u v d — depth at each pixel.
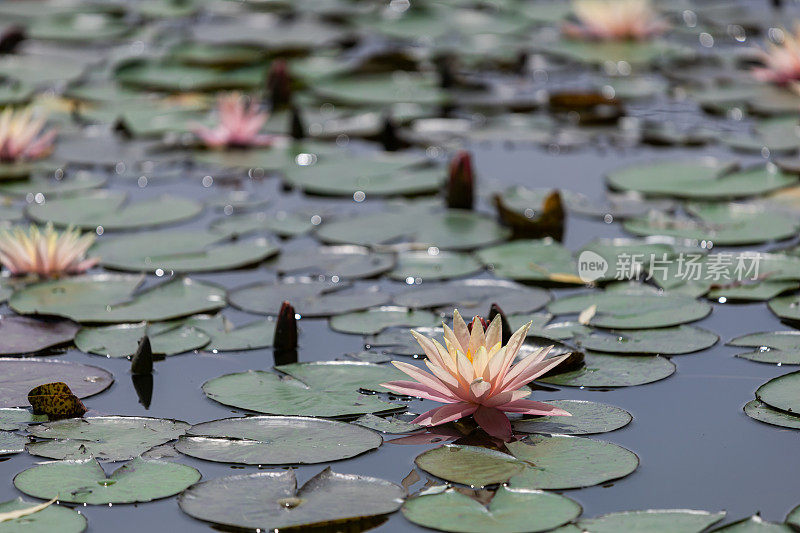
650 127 7.21
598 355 4.00
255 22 10.26
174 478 3.13
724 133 6.97
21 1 11.25
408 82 8.46
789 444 3.34
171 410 3.61
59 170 6.48
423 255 5.09
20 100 7.79
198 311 4.46
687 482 3.12
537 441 3.37
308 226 5.52
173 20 10.50
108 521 2.91
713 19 9.88
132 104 7.88
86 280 4.82
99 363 4.01
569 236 5.34
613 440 3.37
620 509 2.96
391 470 3.18
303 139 7.09
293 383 3.79
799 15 9.91
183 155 6.77
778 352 3.96
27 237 5.30
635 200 5.81
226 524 2.87
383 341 4.14
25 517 2.92
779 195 5.75
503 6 10.86
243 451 3.29
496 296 4.56
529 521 2.87
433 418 3.42
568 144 6.91
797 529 2.80
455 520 2.88
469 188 5.70
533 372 3.49
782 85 7.95
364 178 6.29
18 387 3.77
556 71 8.73
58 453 3.29
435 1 11.11
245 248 5.21
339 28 9.92
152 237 5.37
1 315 4.43
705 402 3.62
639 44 9.25
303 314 4.41
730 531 2.81
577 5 9.59
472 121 7.53
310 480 3.09
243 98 8.09
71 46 9.52
